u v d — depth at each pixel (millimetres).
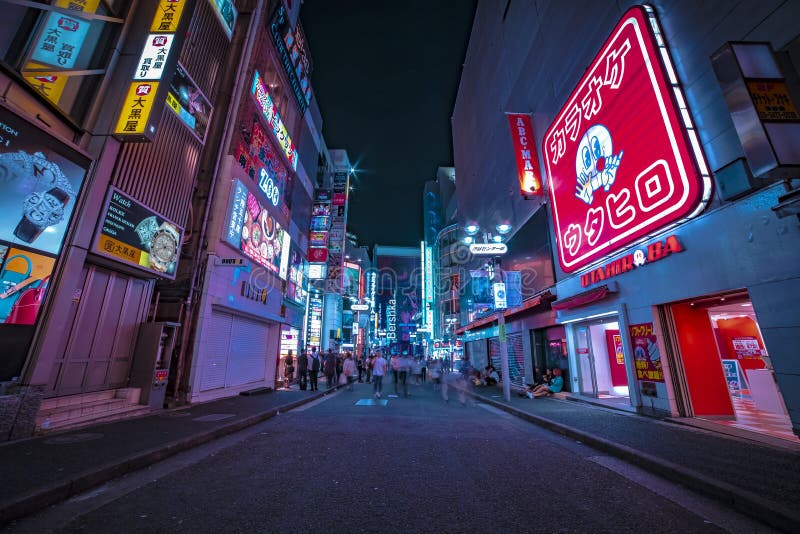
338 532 3113
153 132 7781
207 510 3521
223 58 13719
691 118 7766
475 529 3197
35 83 6488
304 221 23844
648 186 8688
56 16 6941
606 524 3318
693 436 6527
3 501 3230
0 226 5621
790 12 5816
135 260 8695
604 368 13086
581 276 11969
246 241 13859
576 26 12922
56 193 6613
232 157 13070
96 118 7727
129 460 4688
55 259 6605
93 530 3047
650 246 8727
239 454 5660
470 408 11812
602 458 5590
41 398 6191
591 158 11320
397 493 4059
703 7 7535
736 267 6664
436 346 62812
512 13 20297
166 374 9664
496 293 16938
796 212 5258
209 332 11695
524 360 17109
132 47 8211
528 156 16078
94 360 8227
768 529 3242
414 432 7527
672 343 8562
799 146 5176
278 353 17312
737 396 11188
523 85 18297
